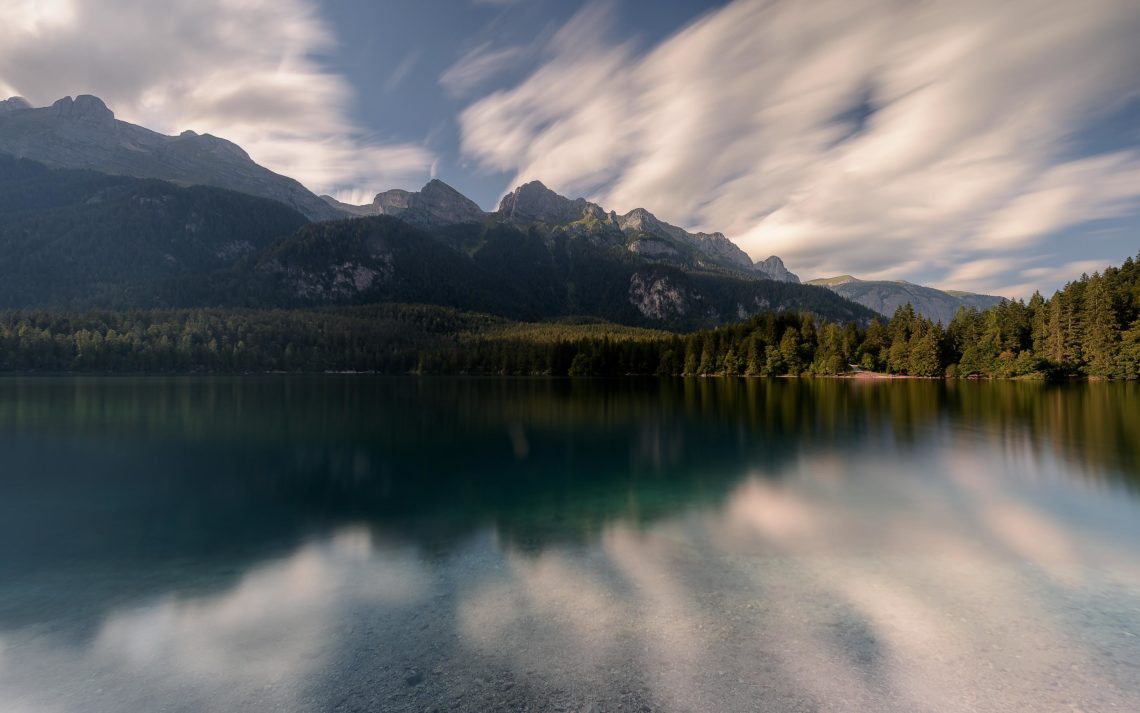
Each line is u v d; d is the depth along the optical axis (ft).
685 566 60.95
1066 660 40.32
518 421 206.80
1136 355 310.04
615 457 134.41
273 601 53.67
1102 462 119.65
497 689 37.40
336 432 180.04
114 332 526.98
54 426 190.60
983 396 274.98
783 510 85.46
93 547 71.92
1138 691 36.42
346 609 51.21
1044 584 54.85
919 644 42.88
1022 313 397.60
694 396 309.83
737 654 41.50
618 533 74.18
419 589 55.67
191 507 91.91
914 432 168.96
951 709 34.76
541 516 83.71
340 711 35.81
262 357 609.83
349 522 82.17
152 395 309.22
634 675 38.81
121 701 37.58
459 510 88.02
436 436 171.12
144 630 48.19
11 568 64.44
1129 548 65.87
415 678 39.19
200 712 36.24
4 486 108.17
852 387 357.61
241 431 180.86
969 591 53.26
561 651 42.27
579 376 570.05
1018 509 84.38
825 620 46.98
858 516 81.46
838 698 35.88
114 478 114.32
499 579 57.88
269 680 39.58
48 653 44.39
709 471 116.88
